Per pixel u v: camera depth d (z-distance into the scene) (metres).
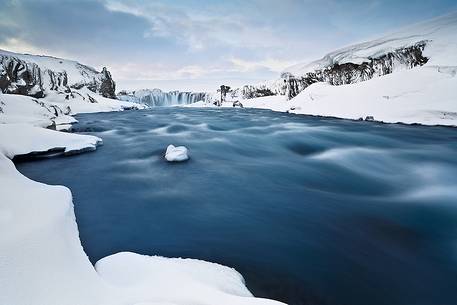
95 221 6.57
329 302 4.01
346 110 25.89
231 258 5.03
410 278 4.62
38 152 12.32
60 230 3.50
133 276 3.38
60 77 48.59
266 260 4.98
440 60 26.83
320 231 6.16
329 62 47.09
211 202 7.79
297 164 12.16
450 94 20.27
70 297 2.52
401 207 7.53
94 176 10.23
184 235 5.89
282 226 6.37
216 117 31.64
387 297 4.17
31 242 2.96
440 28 36.25
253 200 8.01
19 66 34.25
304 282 4.39
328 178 10.27
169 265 3.79
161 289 2.87
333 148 15.04
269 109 42.97
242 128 22.64
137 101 97.00
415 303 4.10
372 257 5.17
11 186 4.88
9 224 3.31
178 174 10.49
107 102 50.81
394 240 5.82
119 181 9.64
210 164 11.98
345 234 6.05
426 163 11.80
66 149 13.21
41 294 2.43
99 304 2.52
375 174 10.73
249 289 4.18
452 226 6.43
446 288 4.41
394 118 21.16
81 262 3.19
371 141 16.11
